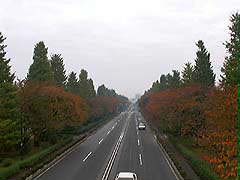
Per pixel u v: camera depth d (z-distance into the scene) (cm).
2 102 3688
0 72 3881
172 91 5584
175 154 4256
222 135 1571
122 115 16612
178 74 7969
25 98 4244
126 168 3475
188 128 4366
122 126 9394
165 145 4931
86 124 8056
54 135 5169
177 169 3281
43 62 5859
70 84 8138
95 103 9388
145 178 3019
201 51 5606
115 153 4503
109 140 6050
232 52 2588
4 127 3553
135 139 6181
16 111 3812
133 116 15525
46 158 3797
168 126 5391
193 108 4319
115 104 16100
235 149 1379
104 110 11225
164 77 10869
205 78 5512
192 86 4900
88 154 4419
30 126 4394
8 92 3781
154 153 4509
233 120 1581
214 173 2611
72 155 4338
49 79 5891
